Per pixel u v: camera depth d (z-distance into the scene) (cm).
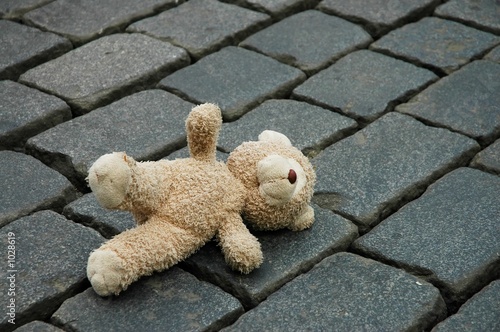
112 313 259
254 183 277
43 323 259
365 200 315
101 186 243
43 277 274
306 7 475
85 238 293
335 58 422
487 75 407
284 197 271
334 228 298
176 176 269
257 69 410
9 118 365
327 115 374
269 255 283
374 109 377
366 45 437
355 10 463
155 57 416
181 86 395
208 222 268
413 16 462
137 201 255
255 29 451
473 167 343
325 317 260
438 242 293
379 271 280
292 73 406
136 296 265
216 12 462
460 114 375
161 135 357
